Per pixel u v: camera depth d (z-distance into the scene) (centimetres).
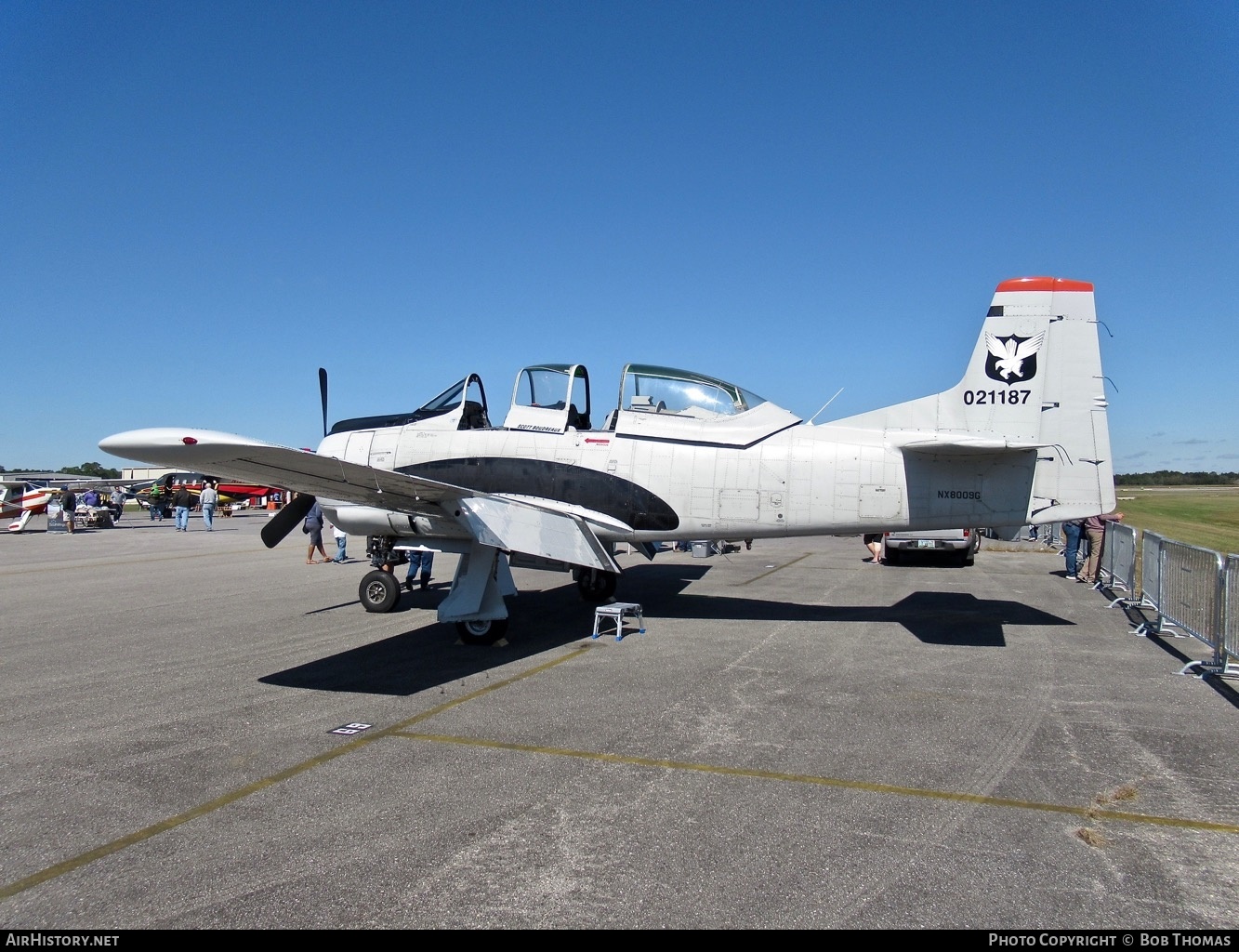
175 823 339
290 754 426
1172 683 579
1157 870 297
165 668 636
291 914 266
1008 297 773
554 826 335
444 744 443
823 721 483
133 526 3052
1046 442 759
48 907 272
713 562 1588
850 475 782
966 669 622
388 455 954
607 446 857
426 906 271
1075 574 1280
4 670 627
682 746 439
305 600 1023
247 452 533
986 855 308
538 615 893
